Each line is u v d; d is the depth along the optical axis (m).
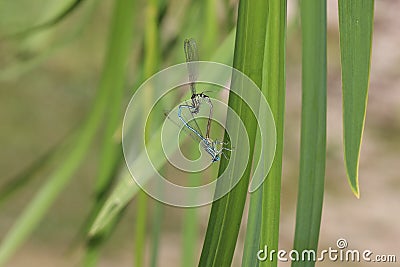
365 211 2.88
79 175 2.72
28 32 0.70
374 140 3.37
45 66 3.40
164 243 2.53
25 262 2.31
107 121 0.64
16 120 3.11
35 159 2.91
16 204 2.48
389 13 3.99
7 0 2.48
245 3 0.48
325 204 2.89
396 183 3.07
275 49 0.48
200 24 0.66
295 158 2.89
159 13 0.68
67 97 3.31
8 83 3.26
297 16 0.68
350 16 0.49
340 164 3.10
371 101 3.57
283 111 0.48
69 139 0.67
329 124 3.34
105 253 2.45
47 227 2.46
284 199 2.69
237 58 0.48
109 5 3.62
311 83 0.48
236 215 0.47
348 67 0.48
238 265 0.85
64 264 2.32
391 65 3.74
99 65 3.48
